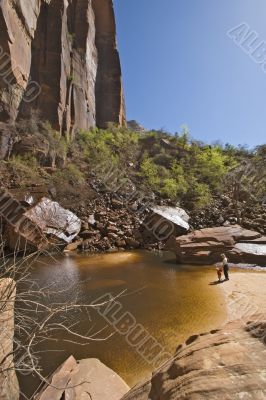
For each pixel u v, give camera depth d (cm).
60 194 2134
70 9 3847
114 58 4447
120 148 3250
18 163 2061
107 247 1878
